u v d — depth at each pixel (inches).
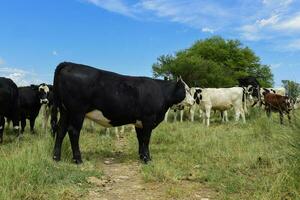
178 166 194.5
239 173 175.9
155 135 278.8
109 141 278.2
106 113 205.2
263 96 460.8
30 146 208.4
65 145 210.7
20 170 154.6
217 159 208.8
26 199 134.1
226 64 1254.9
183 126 376.5
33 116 320.2
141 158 215.3
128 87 208.5
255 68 1307.8
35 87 318.0
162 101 218.7
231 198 140.3
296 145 152.2
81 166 191.3
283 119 275.4
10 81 267.9
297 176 137.8
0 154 196.7
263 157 194.2
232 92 426.9
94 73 200.8
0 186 135.7
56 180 157.4
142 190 155.9
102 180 169.2
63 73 197.2
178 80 230.7
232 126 375.2
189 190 153.6
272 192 133.4
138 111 210.5
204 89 421.7
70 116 198.8
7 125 327.0
